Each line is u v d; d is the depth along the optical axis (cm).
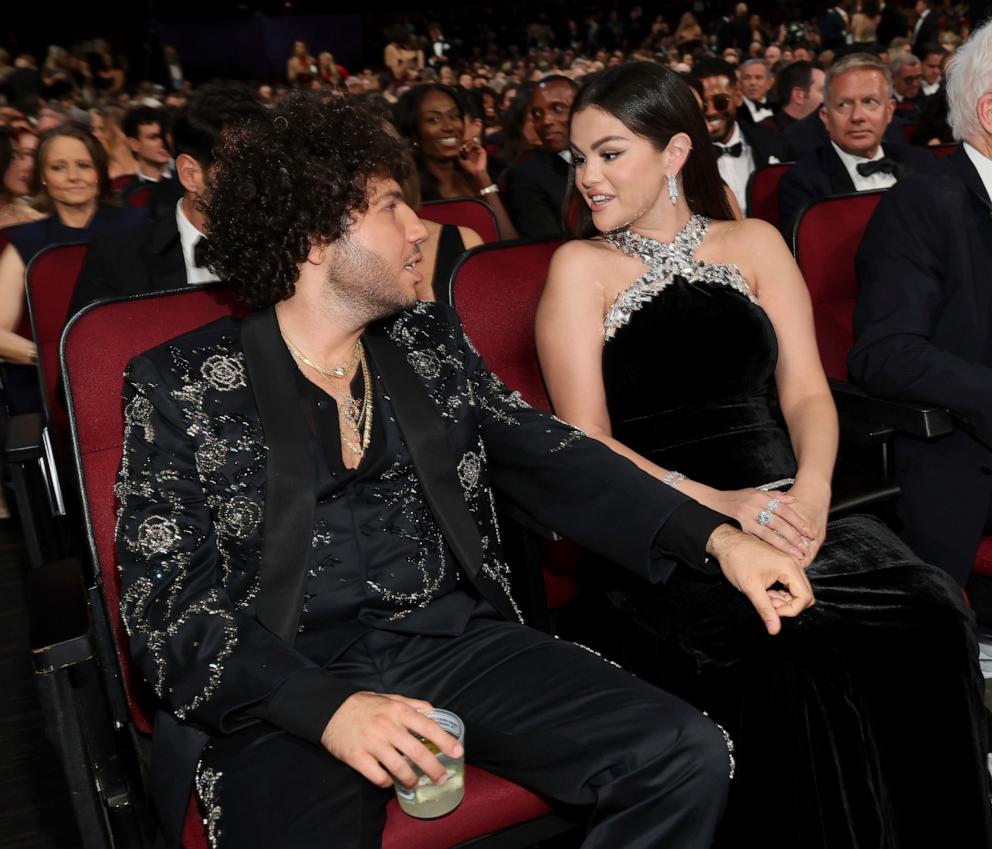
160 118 470
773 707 165
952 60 213
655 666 179
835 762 165
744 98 736
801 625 167
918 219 211
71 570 153
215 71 2177
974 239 210
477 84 1150
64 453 248
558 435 163
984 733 172
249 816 128
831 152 359
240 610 142
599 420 194
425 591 151
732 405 201
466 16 2406
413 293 149
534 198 391
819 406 198
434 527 153
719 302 197
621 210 195
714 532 153
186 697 133
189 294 177
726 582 177
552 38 2362
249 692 132
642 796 131
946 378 198
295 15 2270
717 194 207
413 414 151
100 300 172
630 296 195
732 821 171
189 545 140
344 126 142
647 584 186
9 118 511
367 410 150
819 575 177
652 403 198
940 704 167
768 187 362
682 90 195
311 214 139
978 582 206
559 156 397
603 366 197
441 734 125
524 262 208
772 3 2139
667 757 132
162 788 139
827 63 886
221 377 144
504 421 165
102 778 146
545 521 164
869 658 165
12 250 305
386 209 144
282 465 141
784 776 166
